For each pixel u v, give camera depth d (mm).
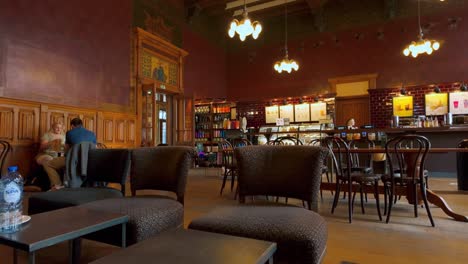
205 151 9406
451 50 7387
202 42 9695
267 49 9945
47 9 5086
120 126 6488
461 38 7312
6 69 4477
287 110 9227
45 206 2068
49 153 4473
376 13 8344
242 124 9078
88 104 5766
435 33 7590
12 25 4574
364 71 8398
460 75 7250
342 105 8742
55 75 5180
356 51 8555
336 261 1969
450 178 6164
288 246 1284
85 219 1424
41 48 4973
